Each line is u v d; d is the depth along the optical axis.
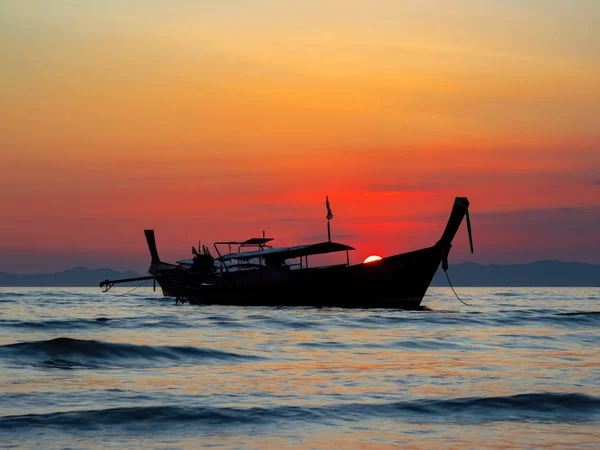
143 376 21.53
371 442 13.62
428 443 13.59
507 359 26.09
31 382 20.05
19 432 13.91
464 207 53.44
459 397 17.69
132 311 62.56
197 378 21.12
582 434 14.34
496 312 59.06
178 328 40.53
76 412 15.38
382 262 55.22
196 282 71.62
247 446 13.22
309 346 30.56
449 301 101.69
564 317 46.41
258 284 61.03
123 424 14.64
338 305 57.19
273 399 17.53
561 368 23.44
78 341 26.53
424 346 30.83
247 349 29.03
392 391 18.77
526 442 13.70
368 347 30.31
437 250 54.25
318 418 15.44
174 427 14.50
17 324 41.59
